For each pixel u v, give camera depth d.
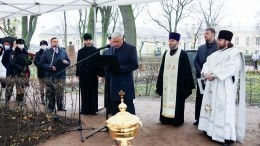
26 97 7.15
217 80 5.05
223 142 4.95
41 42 7.94
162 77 6.32
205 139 5.29
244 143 5.10
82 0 8.08
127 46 5.40
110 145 4.98
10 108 6.91
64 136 5.47
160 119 6.38
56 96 6.53
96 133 5.61
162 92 6.31
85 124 6.28
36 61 7.76
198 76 5.96
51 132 5.66
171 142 5.14
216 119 5.02
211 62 5.19
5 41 8.62
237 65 4.89
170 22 26.38
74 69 9.79
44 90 6.34
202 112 5.39
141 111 7.64
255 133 5.68
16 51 7.89
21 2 8.38
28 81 6.47
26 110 6.61
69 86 9.62
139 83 11.62
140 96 9.98
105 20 19.98
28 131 5.67
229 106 4.91
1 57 8.86
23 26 21.28
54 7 9.09
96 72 6.66
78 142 5.14
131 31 12.23
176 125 6.09
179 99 6.11
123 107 2.21
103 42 20.12
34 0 8.20
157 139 5.30
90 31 16.27
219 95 4.98
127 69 5.25
